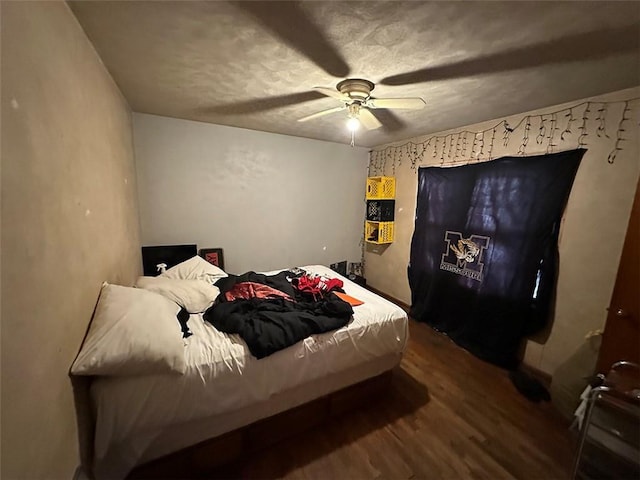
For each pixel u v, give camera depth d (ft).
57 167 3.27
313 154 12.59
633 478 4.37
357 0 3.56
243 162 11.02
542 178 7.38
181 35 4.46
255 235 11.80
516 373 7.61
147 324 4.14
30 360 2.56
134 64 5.45
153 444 4.21
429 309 10.64
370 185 12.98
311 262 13.42
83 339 3.87
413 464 5.04
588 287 6.76
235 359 4.58
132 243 7.91
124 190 7.13
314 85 6.38
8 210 2.31
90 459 3.85
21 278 2.46
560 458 5.22
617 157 6.22
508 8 3.62
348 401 6.19
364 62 5.19
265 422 5.18
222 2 3.66
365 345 6.01
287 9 3.79
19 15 2.57
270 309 6.07
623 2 3.46
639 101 5.89
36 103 2.84
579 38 4.29
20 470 2.38
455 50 4.72
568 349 7.14
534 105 7.32
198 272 8.10
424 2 3.56
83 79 4.29
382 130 10.35
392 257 13.00
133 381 3.86
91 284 4.31
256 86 6.52
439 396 6.81
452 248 9.86
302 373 5.17
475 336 8.92
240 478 4.70
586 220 6.74
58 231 3.22
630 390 4.45
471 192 9.18
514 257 7.99
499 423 6.01
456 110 7.83
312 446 5.36
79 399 3.60
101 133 5.20
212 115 9.11
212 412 4.35
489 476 4.86
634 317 4.92
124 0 3.62
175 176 9.93
